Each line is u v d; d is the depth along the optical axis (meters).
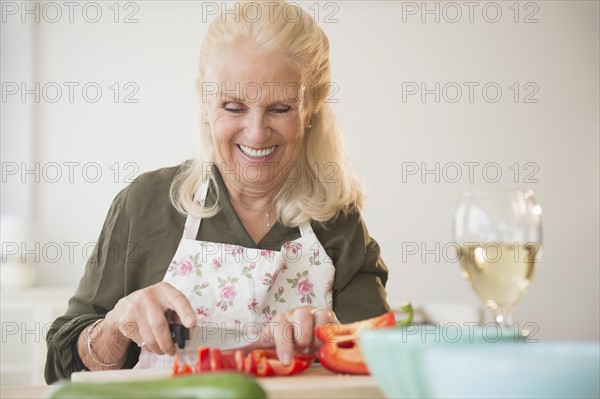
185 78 5.93
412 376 0.73
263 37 1.79
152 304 1.41
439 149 6.27
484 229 1.05
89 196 5.82
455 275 6.17
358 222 2.00
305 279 1.90
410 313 1.24
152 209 1.91
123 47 5.88
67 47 5.82
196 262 1.86
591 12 6.47
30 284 5.29
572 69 6.46
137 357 1.74
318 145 1.98
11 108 5.70
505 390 0.66
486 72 6.34
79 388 0.59
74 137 5.82
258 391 0.62
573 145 6.46
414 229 6.19
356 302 1.92
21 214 5.70
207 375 0.63
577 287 6.51
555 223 6.48
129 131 5.88
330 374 1.23
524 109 6.40
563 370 0.65
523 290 1.07
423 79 6.25
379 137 6.20
